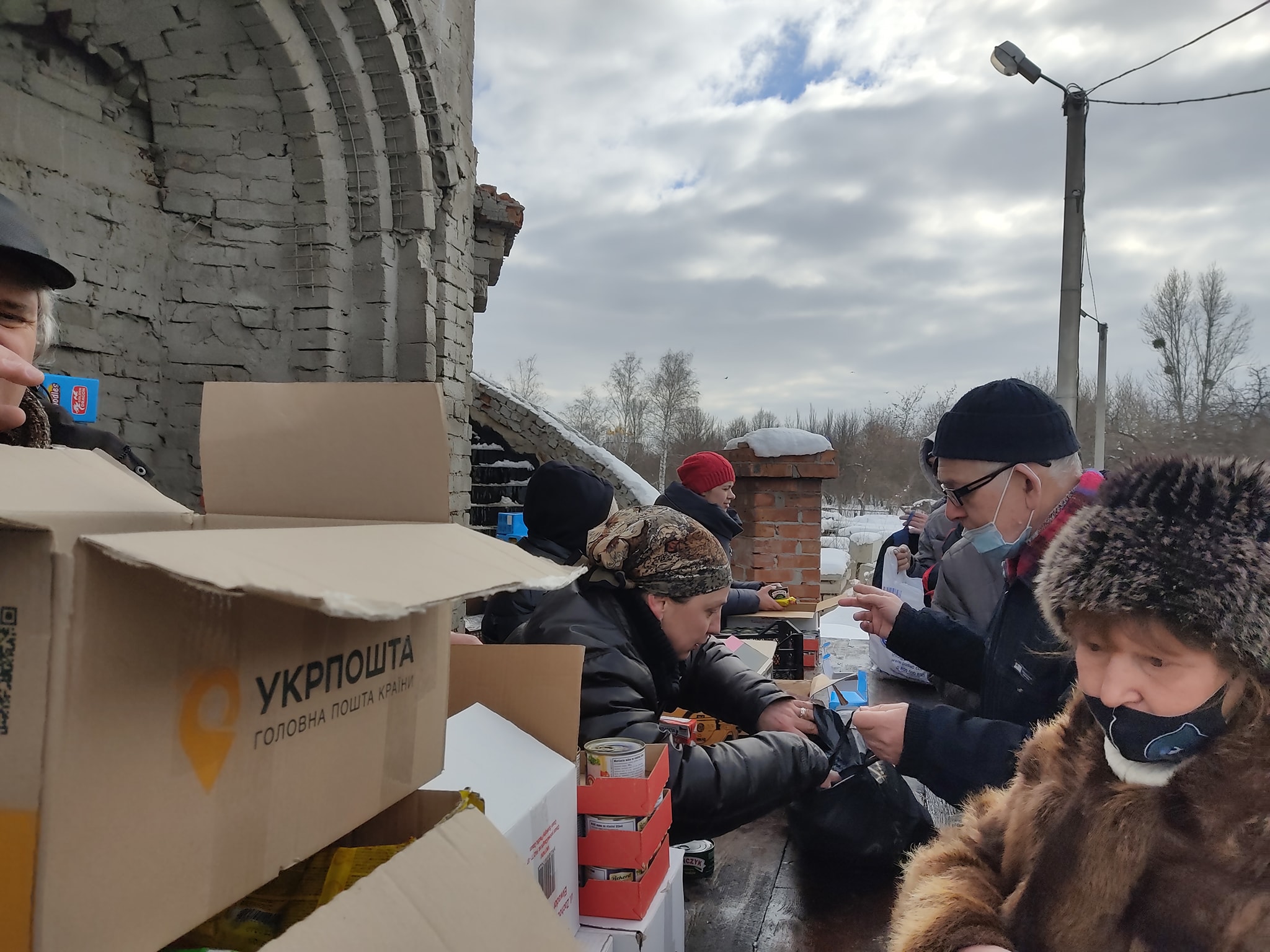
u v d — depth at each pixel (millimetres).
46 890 456
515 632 1728
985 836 976
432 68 4012
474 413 6840
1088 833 796
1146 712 755
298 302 3863
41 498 616
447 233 4332
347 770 711
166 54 3523
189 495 3830
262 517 888
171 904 536
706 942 1461
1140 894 737
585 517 2643
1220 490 730
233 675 585
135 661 507
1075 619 811
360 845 844
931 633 1882
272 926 716
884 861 1646
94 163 3453
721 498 3709
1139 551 744
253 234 3836
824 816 1646
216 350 3840
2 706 468
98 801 485
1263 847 679
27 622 465
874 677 3842
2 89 3098
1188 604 703
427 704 841
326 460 889
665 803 1332
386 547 660
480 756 1075
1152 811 747
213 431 919
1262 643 672
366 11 3658
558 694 1259
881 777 1658
